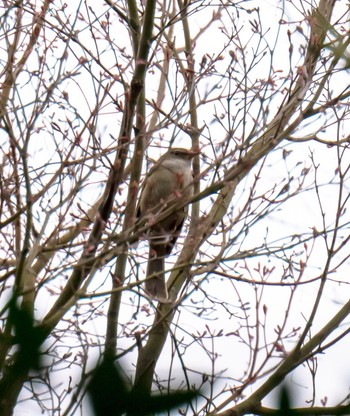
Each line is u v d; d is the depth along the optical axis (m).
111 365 3.10
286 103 10.34
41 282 8.17
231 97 9.87
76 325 8.62
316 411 6.04
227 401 8.28
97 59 10.05
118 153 9.41
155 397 3.08
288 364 8.77
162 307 9.98
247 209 9.43
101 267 8.87
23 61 9.97
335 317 9.49
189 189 10.37
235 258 9.80
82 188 9.43
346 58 4.61
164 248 11.48
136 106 10.28
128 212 9.55
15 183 9.41
